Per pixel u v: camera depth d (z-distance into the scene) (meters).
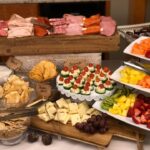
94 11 2.38
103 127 1.12
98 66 1.35
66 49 1.40
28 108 1.15
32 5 2.22
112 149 1.12
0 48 1.38
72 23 1.44
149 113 1.13
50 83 1.30
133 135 1.14
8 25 1.43
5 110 1.12
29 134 1.15
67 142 1.15
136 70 1.24
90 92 1.23
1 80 1.29
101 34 1.39
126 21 2.43
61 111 1.20
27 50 1.39
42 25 1.42
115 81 1.25
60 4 2.32
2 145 1.13
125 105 1.18
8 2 2.19
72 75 1.29
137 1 2.17
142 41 1.35
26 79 1.31
